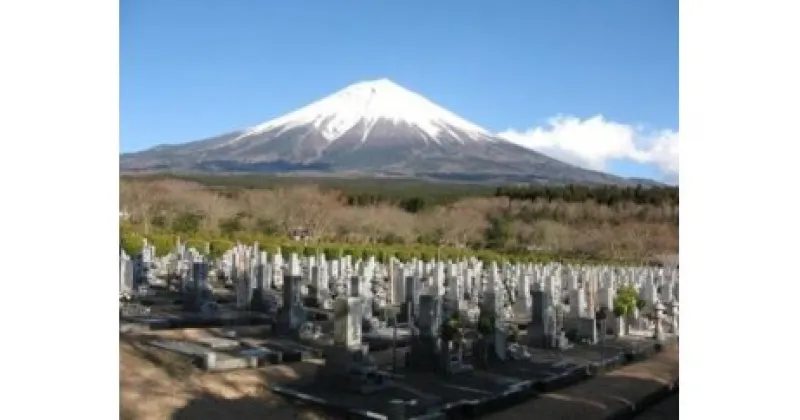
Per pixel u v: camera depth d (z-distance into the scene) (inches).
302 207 2269.9
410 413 398.9
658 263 1745.8
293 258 1002.1
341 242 1968.5
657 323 705.0
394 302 855.7
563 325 705.6
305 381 463.5
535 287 872.9
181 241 1382.9
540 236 2026.3
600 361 573.9
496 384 482.3
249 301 740.0
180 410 384.5
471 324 645.9
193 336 587.8
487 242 2079.2
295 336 605.0
